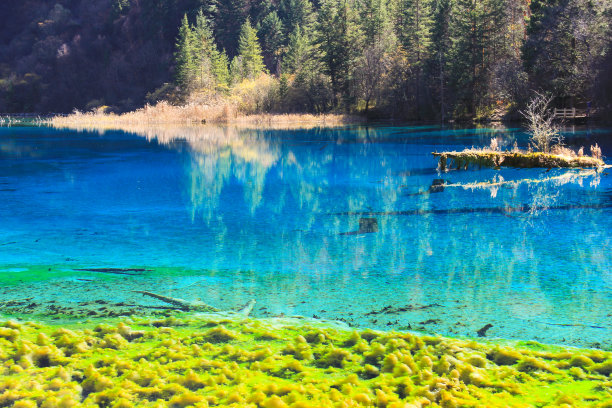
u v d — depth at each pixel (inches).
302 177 520.4
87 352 117.4
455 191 412.2
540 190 407.5
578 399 91.7
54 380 100.4
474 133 1139.3
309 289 185.9
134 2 4392.2
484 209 338.6
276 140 1050.7
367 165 611.2
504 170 524.4
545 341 137.0
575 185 427.5
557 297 173.8
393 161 647.8
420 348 118.6
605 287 184.1
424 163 617.3
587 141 828.6
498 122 1563.7
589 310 160.7
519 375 103.4
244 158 716.7
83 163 667.4
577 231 274.2
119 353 117.2
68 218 328.5
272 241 263.4
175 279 200.5
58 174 559.5
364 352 115.4
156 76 3917.3
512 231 277.0
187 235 278.7
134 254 240.4
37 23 4665.4
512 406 88.9
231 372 104.8
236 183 484.4
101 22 4478.3
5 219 326.0
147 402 93.5
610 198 368.5
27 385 99.8
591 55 1289.4
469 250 240.2
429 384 98.3
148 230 292.4
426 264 218.2
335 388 99.0
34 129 1569.9
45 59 4239.7
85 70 4133.9
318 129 1453.0
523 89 1571.1
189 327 139.6
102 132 1380.4
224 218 325.1
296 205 367.2
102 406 93.1
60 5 4640.8
